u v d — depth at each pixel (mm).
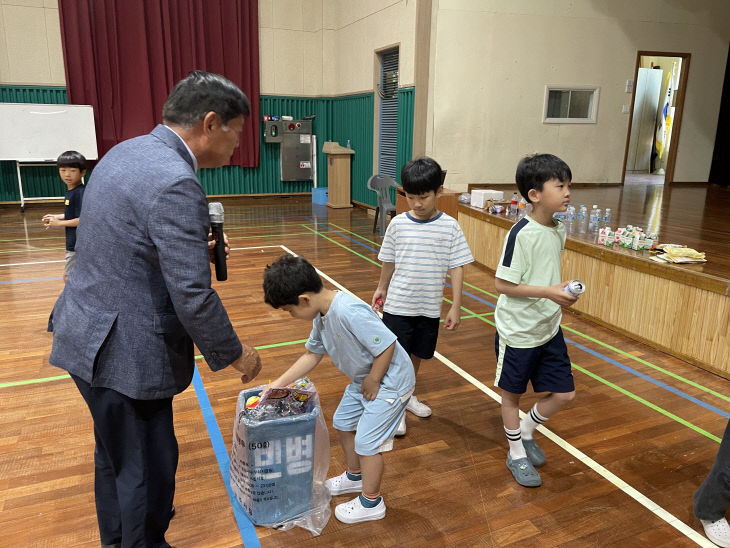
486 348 3283
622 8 7582
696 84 8484
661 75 10930
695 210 5855
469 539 1709
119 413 1293
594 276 3721
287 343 3281
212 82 1282
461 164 7293
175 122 1288
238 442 1757
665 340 3209
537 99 7426
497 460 2143
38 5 7910
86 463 2068
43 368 2883
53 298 4062
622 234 3670
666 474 2068
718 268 3092
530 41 7203
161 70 8516
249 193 9883
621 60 7742
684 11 7977
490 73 7125
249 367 1419
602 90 7734
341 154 8789
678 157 8805
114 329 1240
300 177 9922
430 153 7137
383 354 1574
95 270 1248
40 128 7809
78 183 3338
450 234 2160
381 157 8227
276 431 1679
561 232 1911
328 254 5676
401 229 2189
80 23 8023
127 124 8555
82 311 1251
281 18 9312
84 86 8227
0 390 2629
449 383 2818
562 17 7277
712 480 1654
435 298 2209
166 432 1396
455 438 2301
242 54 9047
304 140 9742
